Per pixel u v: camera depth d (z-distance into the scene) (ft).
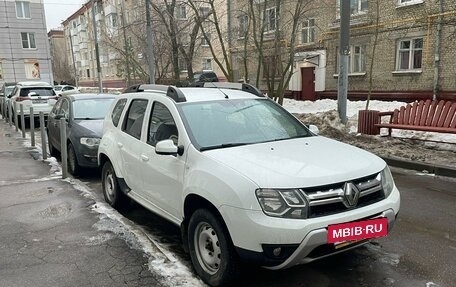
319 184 10.36
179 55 70.74
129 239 14.71
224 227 10.99
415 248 13.94
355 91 67.77
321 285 11.66
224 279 11.05
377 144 31.09
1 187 22.36
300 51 74.49
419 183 22.15
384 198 11.55
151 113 15.85
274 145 13.12
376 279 11.91
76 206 18.69
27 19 135.23
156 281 11.82
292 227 9.88
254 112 15.26
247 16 56.18
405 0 59.26
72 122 27.58
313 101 72.74
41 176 25.14
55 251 13.91
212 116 14.29
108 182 19.29
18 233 15.60
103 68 187.01
